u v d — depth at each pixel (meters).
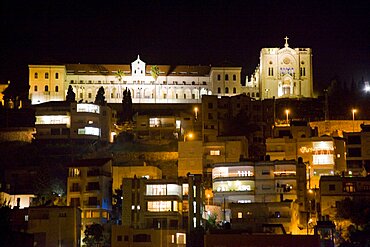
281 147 194.88
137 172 184.88
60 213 156.75
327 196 168.12
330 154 191.00
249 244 131.62
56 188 191.62
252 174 175.88
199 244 152.25
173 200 163.25
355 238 142.12
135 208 163.50
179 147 197.88
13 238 127.44
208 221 167.00
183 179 166.62
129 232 155.75
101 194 177.12
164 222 162.00
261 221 159.38
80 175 179.75
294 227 161.38
